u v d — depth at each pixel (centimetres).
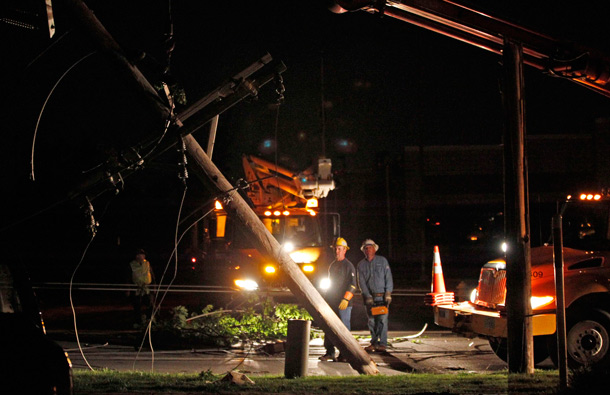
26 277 647
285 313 1700
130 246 4844
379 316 1441
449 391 855
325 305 1112
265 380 1002
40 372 504
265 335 1623
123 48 943
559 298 804
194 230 2539
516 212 997
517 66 1010
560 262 807
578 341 1134
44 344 532
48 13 898
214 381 970
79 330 1819
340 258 1396
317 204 2234
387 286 1445
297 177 2266
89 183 909
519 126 1002
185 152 1015
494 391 853
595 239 1222
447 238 5409
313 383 950
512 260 1002
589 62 1023
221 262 2069
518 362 997
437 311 1338
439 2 1000
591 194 1303
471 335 1250
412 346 1541
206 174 1030
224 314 1753
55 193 861
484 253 5178
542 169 5275
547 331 1124
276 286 1939
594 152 5219
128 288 1861
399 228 5578
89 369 1244
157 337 1585
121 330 1820
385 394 839
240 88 936
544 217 1381
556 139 5266
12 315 561
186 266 2850
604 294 1138
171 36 935
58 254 3844
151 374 1065
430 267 4878
